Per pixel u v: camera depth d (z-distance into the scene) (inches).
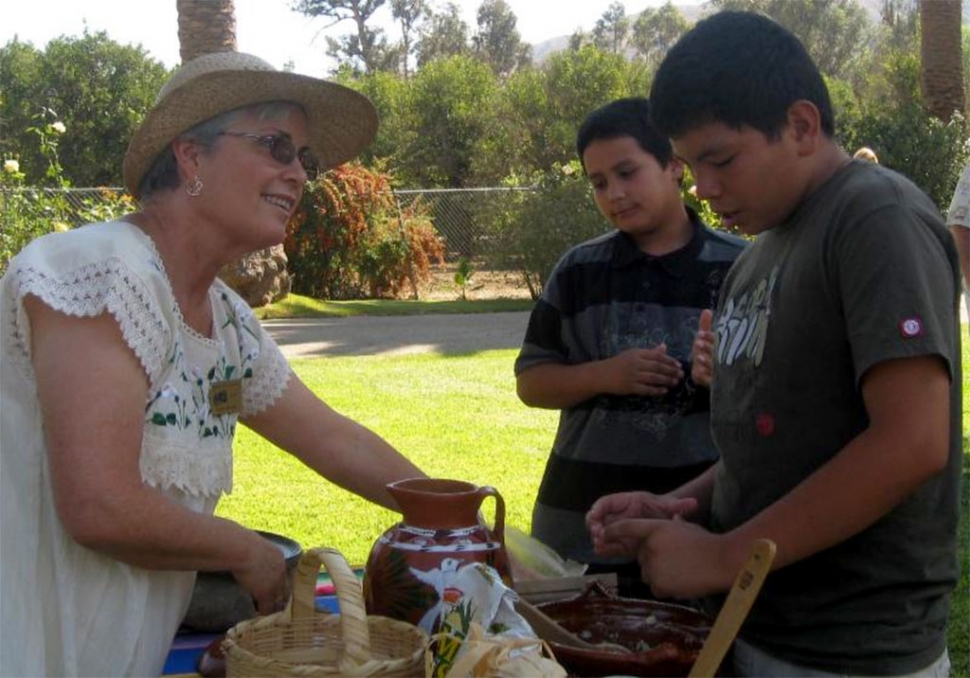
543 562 91.0
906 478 66.4
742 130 72.0
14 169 388.8
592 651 70.7
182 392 79.1
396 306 627.8
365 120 90.0
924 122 763.4
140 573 76.9
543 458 283.1
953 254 71.5
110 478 71.2
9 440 75.5
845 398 72.1
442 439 302.8
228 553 77.8
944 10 772.0
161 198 81.6
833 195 72.4
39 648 75.5
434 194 765.3
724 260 115.4
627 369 110.1
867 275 67.9
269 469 272.8
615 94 1014.4
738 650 78.4
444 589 72.4
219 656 77.4
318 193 661.9
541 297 122.0
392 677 64.0
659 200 114.3
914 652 72.4
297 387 93.8
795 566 74.5
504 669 58.8
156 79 1131.3
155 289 76.0
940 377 67.0
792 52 73.2
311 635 70.8
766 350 75.0
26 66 1082.1
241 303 89.6
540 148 1021.2
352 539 218.1
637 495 86.6
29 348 75.3
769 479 75.6
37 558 75.8
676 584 73.3
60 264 74.3
